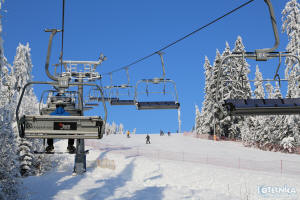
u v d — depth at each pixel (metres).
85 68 21.42
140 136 64.75
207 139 53.84
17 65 48.56
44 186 17.03
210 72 58.72
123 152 32.88
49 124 6.73
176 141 50.56
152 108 14.30
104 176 21.09
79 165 21.66
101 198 14.29
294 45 35.69
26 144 25.38
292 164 24.80
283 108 6.90
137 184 18.73
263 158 29.91
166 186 18.08
